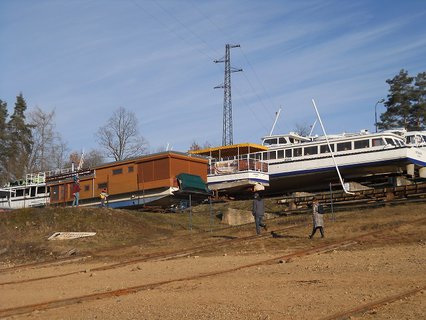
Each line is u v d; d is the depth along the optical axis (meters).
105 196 36.25
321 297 10.70
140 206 38.62
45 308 11.46
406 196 29.94
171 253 21.30
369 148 41.53
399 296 10.06
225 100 68.12
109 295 12.59
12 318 10.60
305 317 9.01
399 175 41.88
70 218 29.55
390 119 81.69
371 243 19.20
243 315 9.52
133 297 12.20
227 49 69.12
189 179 36.94
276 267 15.70
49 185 44.75
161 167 37.34
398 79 82.56
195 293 12.19
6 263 23.22
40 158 84.19
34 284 15.98
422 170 41.50
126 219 30.64
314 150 44.16
